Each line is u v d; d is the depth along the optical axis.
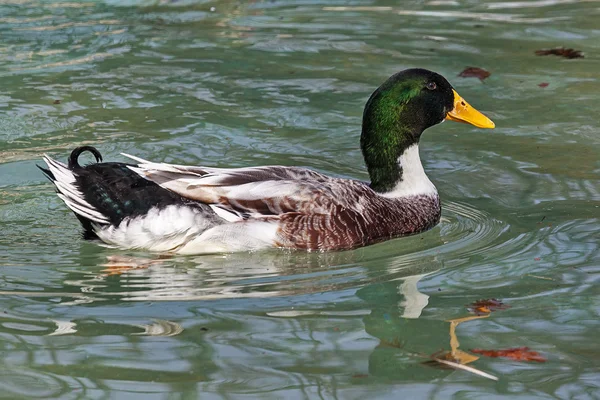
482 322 8.97
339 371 8.02
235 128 14.35
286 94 15.75
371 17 20.03
